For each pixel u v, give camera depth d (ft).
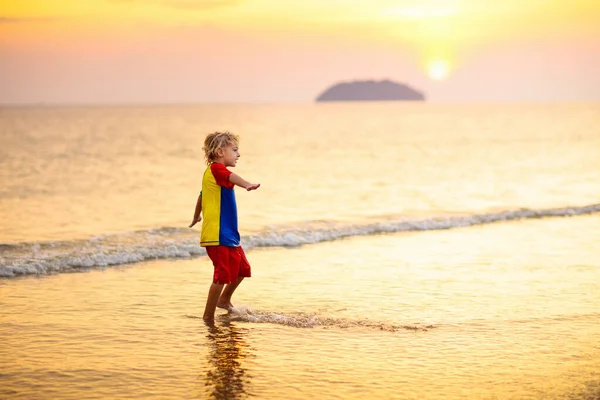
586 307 22.95
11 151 133.28
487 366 16.81
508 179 76.84
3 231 42.52
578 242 36.88
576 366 16.78
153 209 54.08
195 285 27.09
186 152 135.23
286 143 167.53
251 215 49.24
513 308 22.85
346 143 167.02
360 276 28.45
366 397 14.75
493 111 570.46
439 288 26.04
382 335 19.76
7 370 16.58
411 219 45.50
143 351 18.29
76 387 15.44
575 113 468.34
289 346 18.71
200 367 16.90
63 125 282.77
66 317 21.94
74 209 54.03
